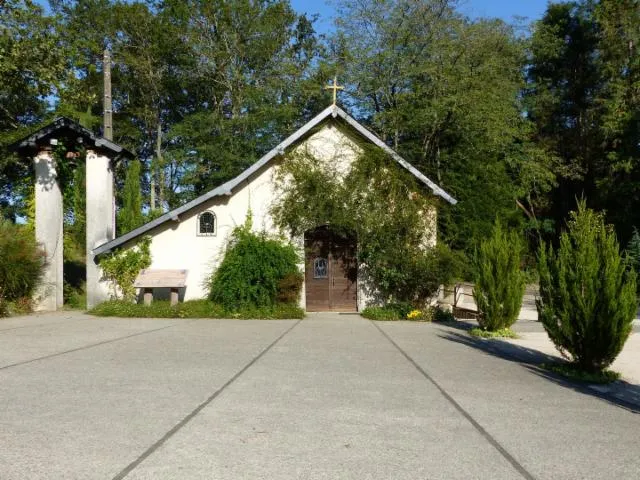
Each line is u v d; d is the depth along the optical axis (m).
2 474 4.33
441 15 29.77
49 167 17.78
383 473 4.50
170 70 38.38
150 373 8.22
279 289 16.69
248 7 35.59
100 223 17.89
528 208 42.75
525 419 6.25
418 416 6.21
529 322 16.80
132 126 38.59
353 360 9.70
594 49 40.72
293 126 36.28
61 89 17.91
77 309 17.97
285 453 4.91
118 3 35.91
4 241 16.20
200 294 17.86
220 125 35.62
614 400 7.38
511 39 33.81
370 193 17.66
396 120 29.23
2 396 6.74
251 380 7.85
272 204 18.05
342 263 18.55
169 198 38.66
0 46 16.59
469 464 4.75
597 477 4.55
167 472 4.43
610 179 33.97
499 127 27.50
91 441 5.13
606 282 8.81
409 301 17.61
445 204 18.23
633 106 33.88
